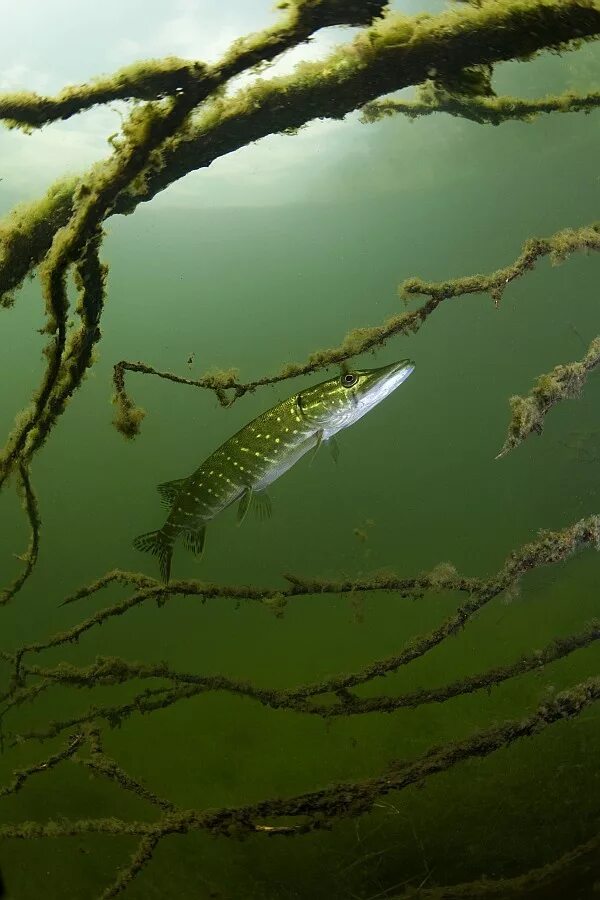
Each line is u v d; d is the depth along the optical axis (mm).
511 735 778
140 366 868
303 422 891
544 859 1059
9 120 682
